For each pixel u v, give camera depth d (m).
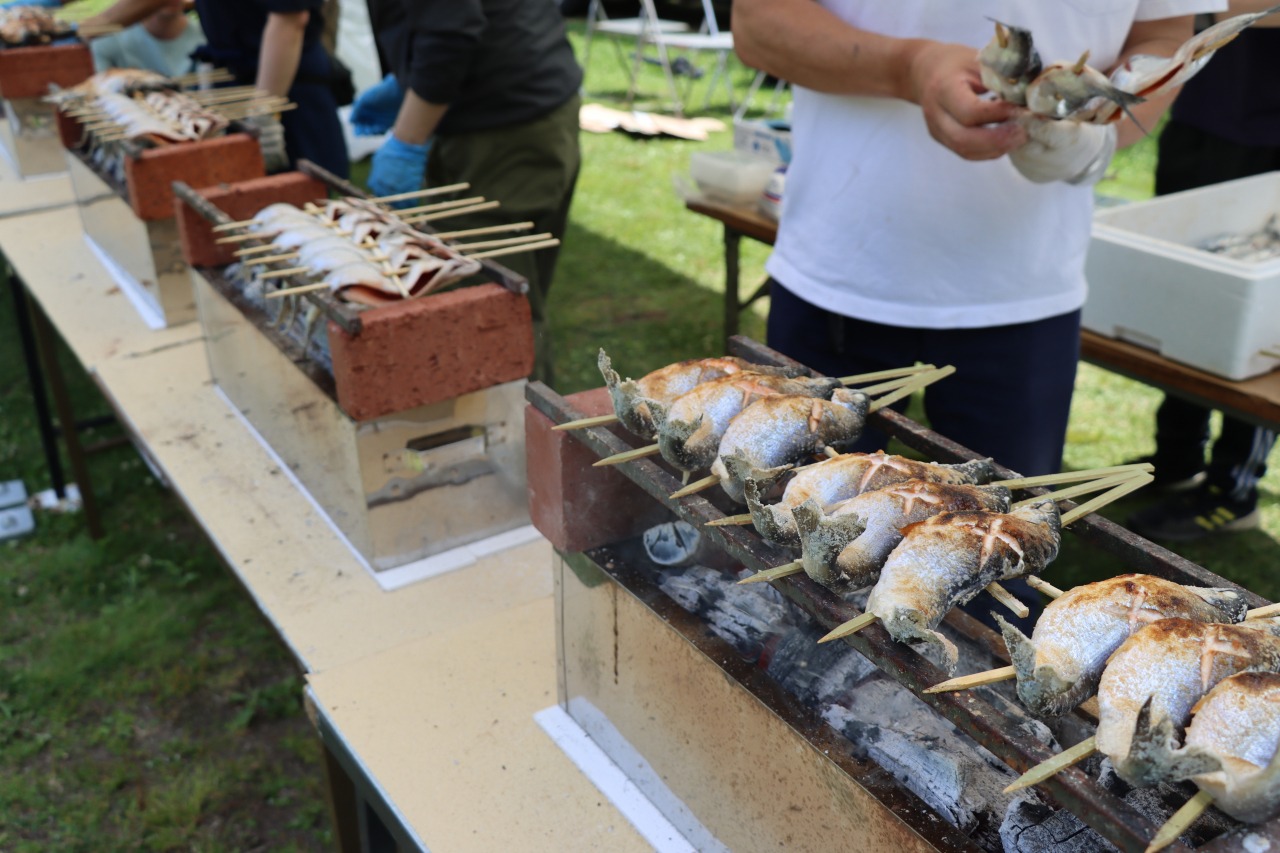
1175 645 0.76
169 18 3.94
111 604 3.19
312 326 1.81
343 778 1.50
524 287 1.66
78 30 3.75
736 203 3.52
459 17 2.45
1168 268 2.22
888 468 1.03
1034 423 1.78
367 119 3.69
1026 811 0.90
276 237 1.92
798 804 1.00
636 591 1.15
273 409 2.00
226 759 2.67
